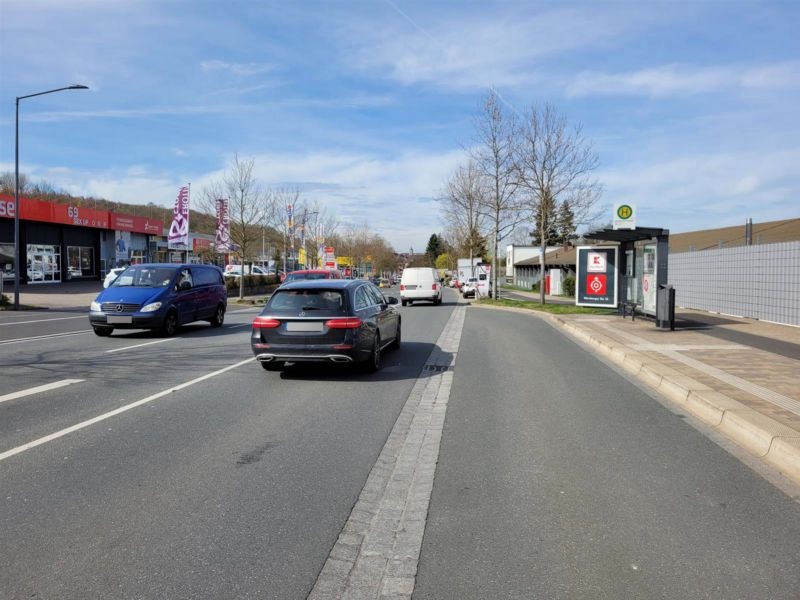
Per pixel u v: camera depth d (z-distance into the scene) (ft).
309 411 23.98
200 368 33.86
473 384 29.84
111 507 14.26
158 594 10.56
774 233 92.68
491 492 15.49
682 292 77.36
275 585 10.93
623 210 64.95
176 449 18.78
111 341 46.14
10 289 108.78
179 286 51.57
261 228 144.15
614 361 37.47
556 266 179.73
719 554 12.09
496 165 100.68
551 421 22.61
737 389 25.75
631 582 11.02
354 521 13.71
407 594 10.68
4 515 13.76
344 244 279.08
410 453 18.72
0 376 30.89
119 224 147.23
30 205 116.67
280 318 30.48
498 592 10.71
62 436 20.04
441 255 414.82
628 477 16.57
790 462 17.28
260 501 14.75
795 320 52.13
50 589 10.68
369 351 32.24
